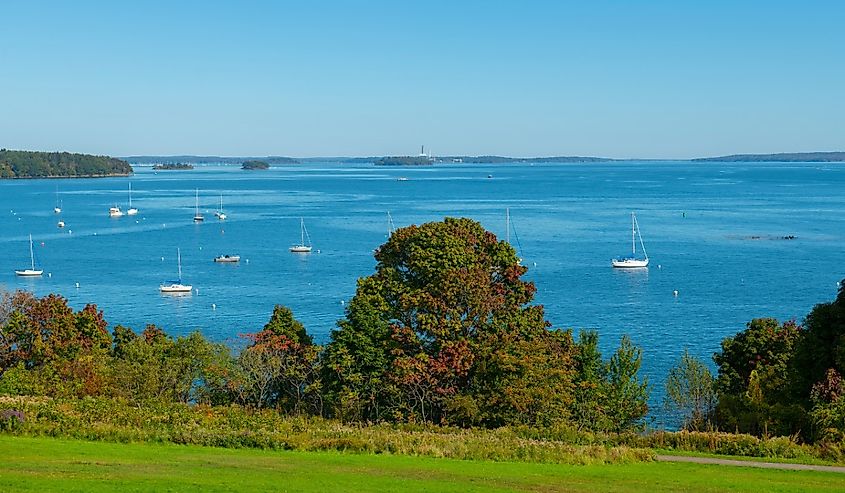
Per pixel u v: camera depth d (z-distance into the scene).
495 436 53.56
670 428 72.75
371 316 64.56
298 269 181.50
